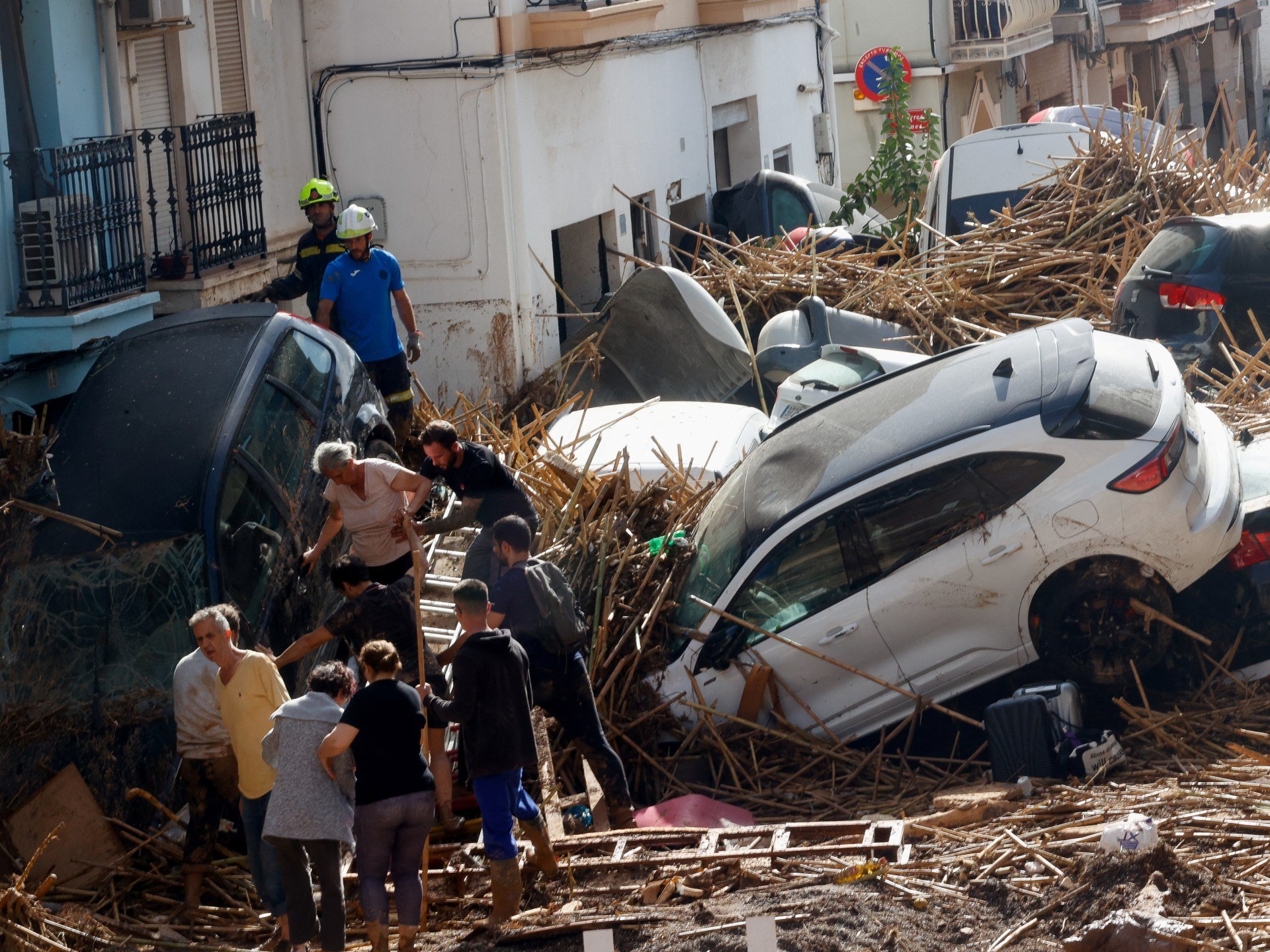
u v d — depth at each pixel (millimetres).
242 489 12969
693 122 33812
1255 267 20109
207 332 14750
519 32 26656
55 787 11430
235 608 11594
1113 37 63656
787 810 12398
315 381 15070
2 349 18688
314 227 18844
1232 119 28016
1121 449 12578
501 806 10180
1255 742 12102
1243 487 13859
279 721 9688
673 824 11758
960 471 12844
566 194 28562
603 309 24172
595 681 13820
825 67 41125
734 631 13383
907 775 12742
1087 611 12688
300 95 26609
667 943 9352
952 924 9281
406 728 9734
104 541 12328
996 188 27984
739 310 24969
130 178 20125
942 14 51344
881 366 19594
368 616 11766
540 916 10188
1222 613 13227
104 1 20281
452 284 27156
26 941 10094
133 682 11922
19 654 11945
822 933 9195
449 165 26703
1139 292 20906
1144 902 9023
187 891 10914
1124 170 25641
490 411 22000
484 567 13180
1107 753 11812
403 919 9734
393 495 12852
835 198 35562
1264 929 8680
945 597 12836
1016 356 13945
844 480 13203
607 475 16781
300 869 9812
